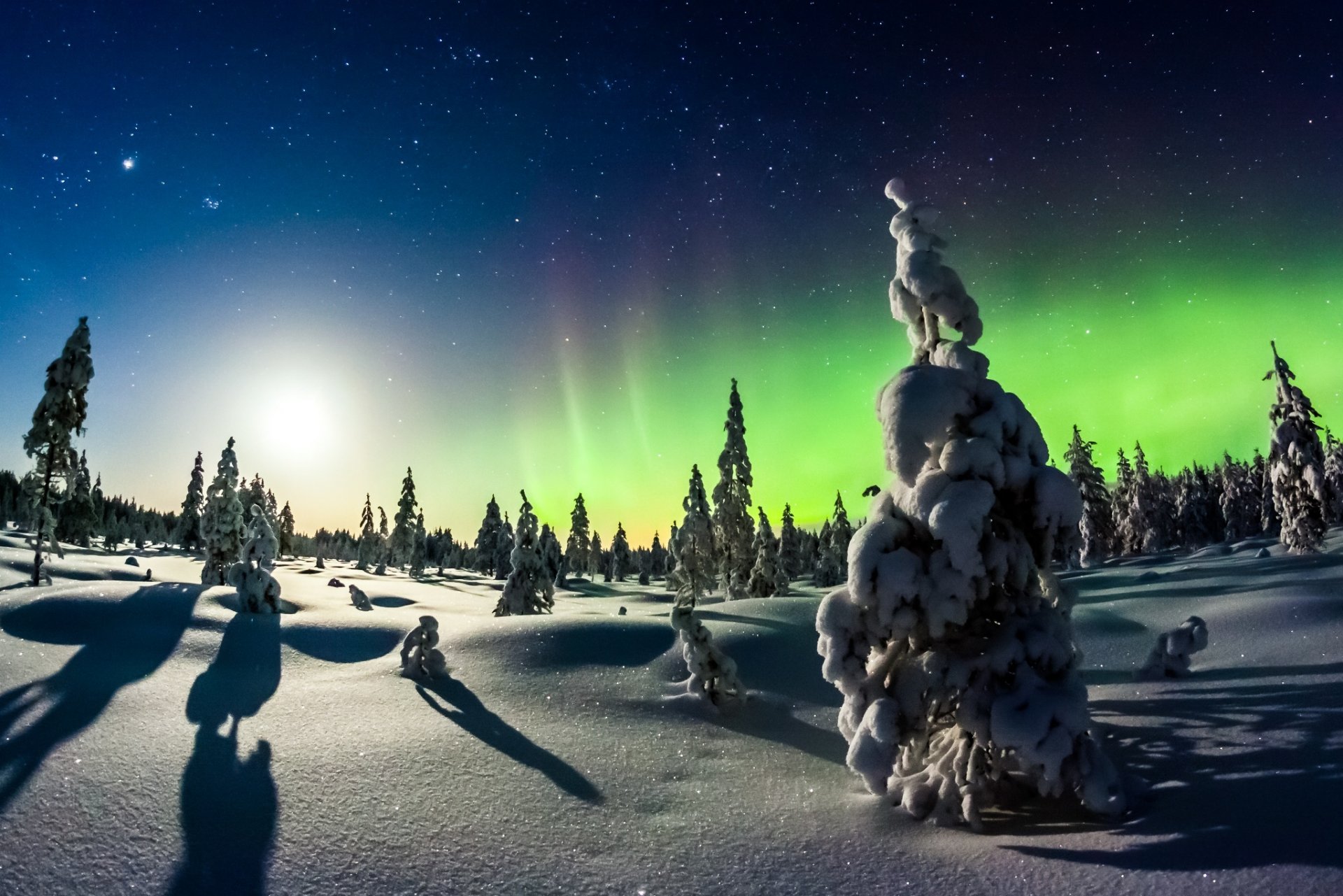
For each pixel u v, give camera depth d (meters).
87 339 23.70
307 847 5.13
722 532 36.31
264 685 10.41
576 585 62.50
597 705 9.56
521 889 4.54
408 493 65.88
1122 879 3.92
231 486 27.95
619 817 5.81
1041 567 6.00
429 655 11.03
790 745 8.12
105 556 39.56
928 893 4.18
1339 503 51.34
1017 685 5.34
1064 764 5.11
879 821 5.45
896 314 7.21
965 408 5.98
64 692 8.94
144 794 5.91
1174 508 67.69
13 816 5.46
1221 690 8.32
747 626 13.89
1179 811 4.77
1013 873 4.25
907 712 5.54
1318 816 4.22
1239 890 3.54
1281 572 20.78
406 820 5.66
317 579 37.69
